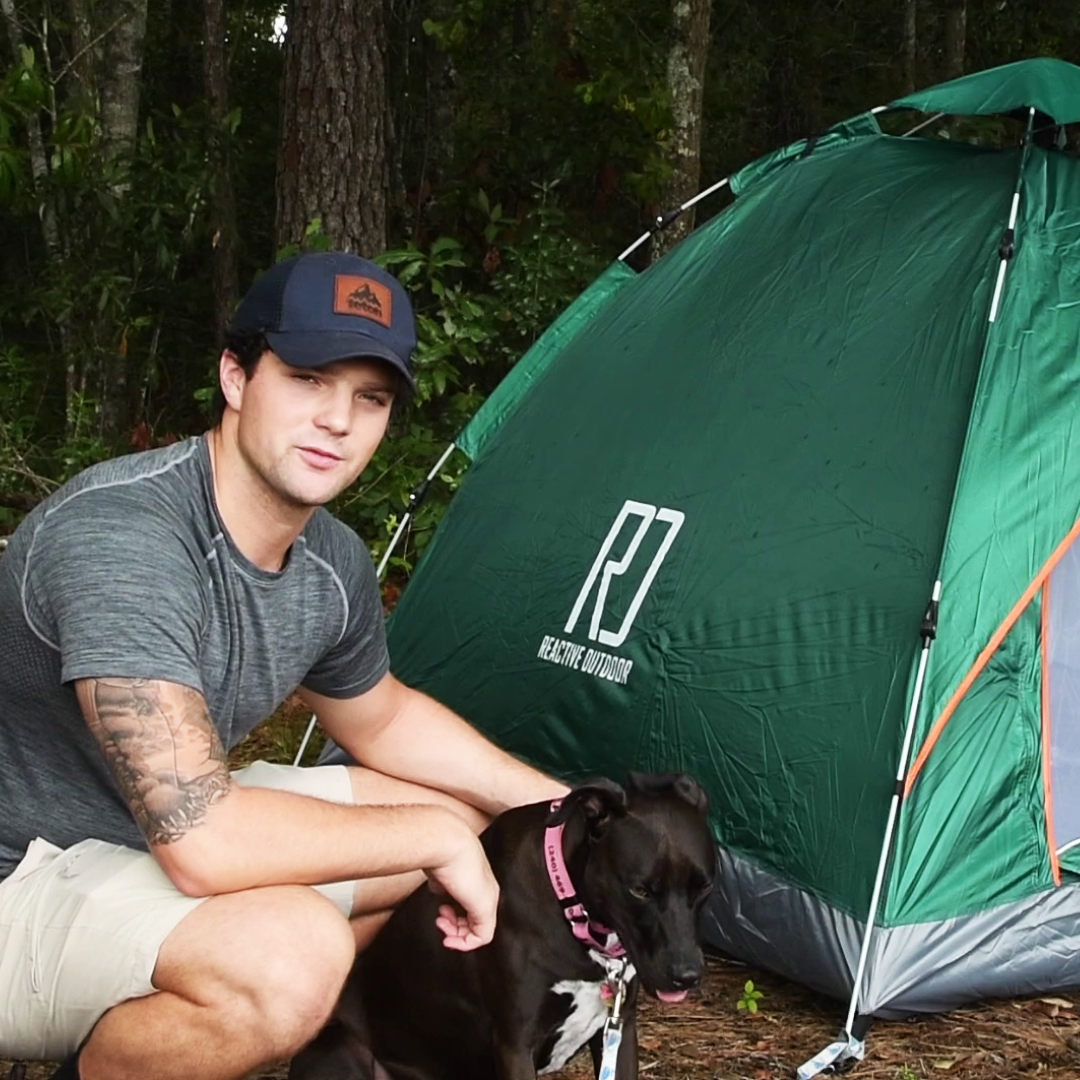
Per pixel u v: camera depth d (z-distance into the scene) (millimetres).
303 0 8195
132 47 12078
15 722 2635
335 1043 3088
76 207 11023
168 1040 2475
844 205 4633
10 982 2615
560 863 2828
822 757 3723
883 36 16484
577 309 5219
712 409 4363
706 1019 3670
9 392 10703
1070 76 4629
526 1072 2875
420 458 7629
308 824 2490
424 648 4781
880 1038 3551
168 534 2490
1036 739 3771
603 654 4223
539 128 9797
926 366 3986
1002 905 3688
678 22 9492
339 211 8266
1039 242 4125
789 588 3898
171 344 12852
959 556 3676
